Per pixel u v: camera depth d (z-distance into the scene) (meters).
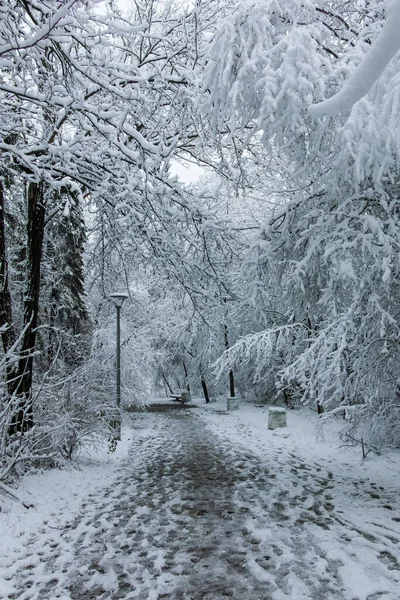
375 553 4.47
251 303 6.24
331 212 5.46
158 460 10.03
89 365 9.99
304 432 13.29
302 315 7.24
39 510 5.93
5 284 7.91
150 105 6.63
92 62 5.91
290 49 3.82
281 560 4.42
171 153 6.62
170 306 22.97
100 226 9.05
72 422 8.37
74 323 14.89
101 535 5.18
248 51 4.14
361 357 6.50
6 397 6.47
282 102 4.09
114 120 6.43
